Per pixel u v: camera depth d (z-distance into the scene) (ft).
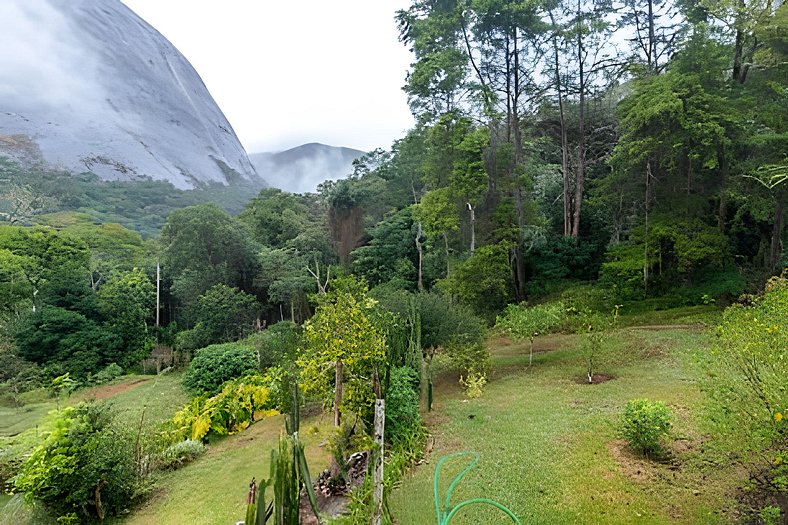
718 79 58.59
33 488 24.00
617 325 55.57
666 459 23.98
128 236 123.13
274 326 70.03
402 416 29.14
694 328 52.03
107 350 79.41
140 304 88.33
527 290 77.25
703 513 18.88
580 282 76.48
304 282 92.38
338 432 24.57
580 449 26.25
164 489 28.58
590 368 40.47
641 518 19.11
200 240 96.94
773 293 22.63
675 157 59.31
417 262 90.63
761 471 18.38
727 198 61.41
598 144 87.56
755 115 54.19
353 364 26.71
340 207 106.73
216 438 38.04
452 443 29.09
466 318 44.06
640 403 25.63
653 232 60.85
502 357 52.54
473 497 21.83
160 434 35.50
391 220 96.17
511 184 65.72
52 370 71.15
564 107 91.50
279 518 12.83
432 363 46.62
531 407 34.60
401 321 39.09
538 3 66.69
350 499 19.36
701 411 27.35
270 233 116.26
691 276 63.87
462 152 60.44
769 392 16.35
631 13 79.61
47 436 25.90
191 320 92.17
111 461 25.90
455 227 59.62
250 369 51.34
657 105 54.39
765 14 52.75
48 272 85.71
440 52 68.44
